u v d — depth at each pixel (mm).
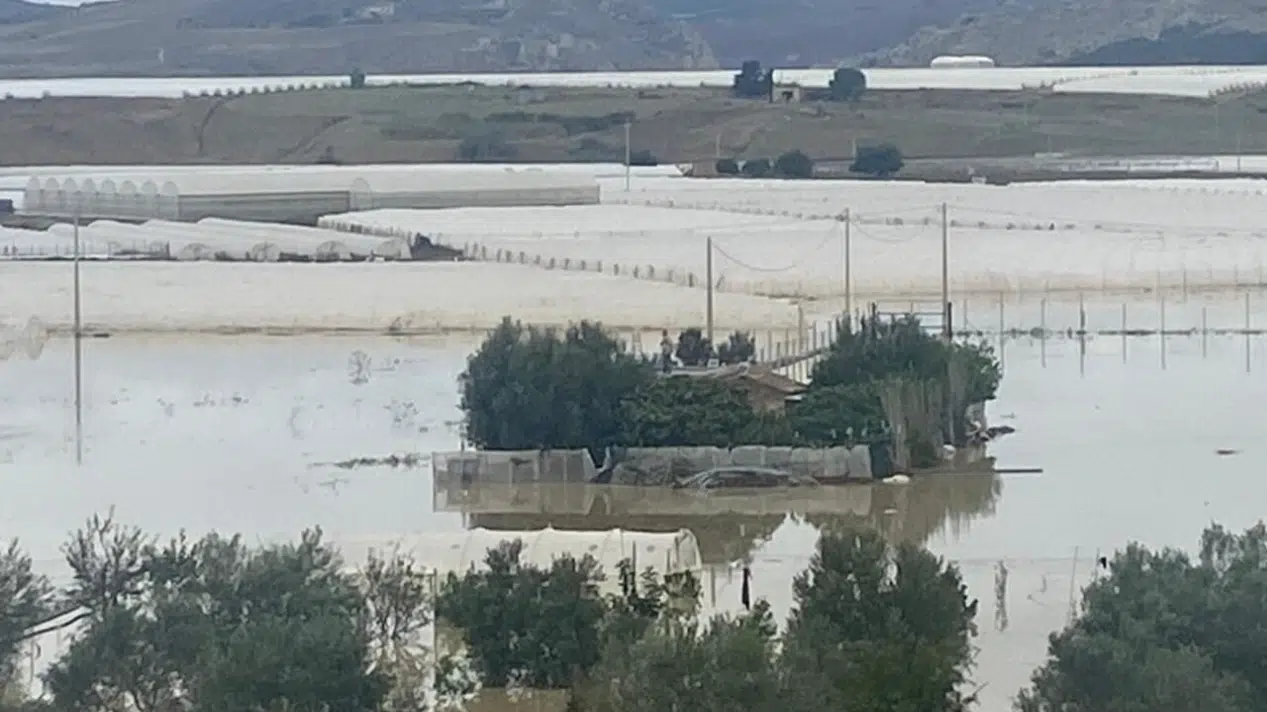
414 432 147625
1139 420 148000
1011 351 178250
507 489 130125
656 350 170000
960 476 131500
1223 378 164500
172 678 78938
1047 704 73812
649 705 70562
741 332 170875
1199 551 98500
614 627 82062
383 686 77562
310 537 95812
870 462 131250
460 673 83750
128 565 90625
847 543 79688
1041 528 115438
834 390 137500
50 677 79438
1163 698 71500
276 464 137500
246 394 163875
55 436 147500
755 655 71250
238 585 84312
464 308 196625
